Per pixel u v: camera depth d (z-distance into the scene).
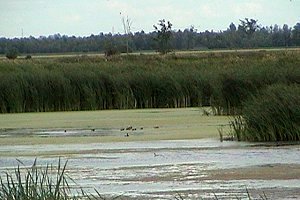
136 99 60.69
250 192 25.56
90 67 67.94
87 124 49.53
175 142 39.03
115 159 33.75
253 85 51.94
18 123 51.41
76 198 21.00
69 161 33.34
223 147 36.53
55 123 50.72
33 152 36.94
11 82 59.47
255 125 38.38
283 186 26.48
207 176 28.89
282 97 38.62
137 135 42.62
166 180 28.28
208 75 61.06
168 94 60.38
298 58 68.88
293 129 37.72
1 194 19.67
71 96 60.12
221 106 52.66
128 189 26.50
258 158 32.75
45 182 22.80
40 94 59.78
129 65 70.50
